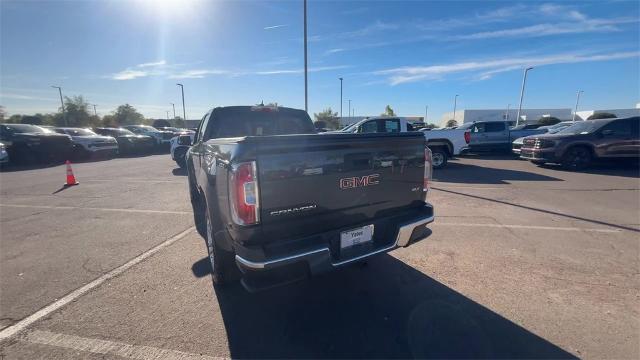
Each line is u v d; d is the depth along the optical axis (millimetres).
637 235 4496
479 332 2471
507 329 2498
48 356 2287
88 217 5781
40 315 2771
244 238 2246
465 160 14562
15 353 2318
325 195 2523
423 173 3234
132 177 10727
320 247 2395
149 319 2707
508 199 6695
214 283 3242
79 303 2957
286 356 2277
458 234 4582
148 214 5953
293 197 2365
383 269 3541
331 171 2527
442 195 7125
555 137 10828
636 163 10852
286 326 2611
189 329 2578
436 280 3291
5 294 3127
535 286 3131
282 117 5227
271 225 2307
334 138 2512
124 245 4395
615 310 2715
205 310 2834
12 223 5461
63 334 2523
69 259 3941
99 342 2430
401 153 2996
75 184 9406
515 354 2229
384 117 10648
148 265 3748
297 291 3133
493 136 16484
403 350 2309
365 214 2809
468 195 7105
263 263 2189
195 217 5738
